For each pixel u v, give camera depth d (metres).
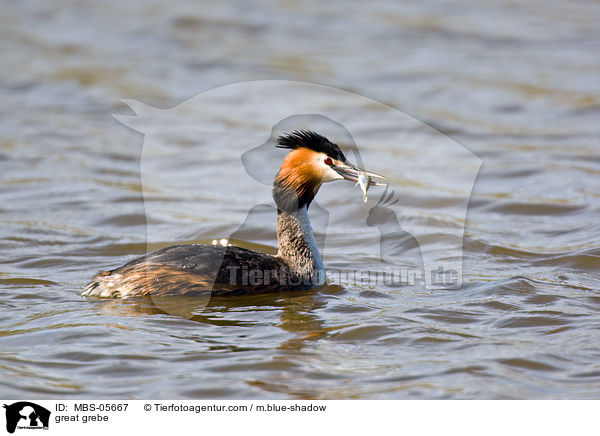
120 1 45.72
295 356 10.50
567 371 9.92
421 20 40.91
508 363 10.15
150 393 9.52
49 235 16.91
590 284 13.53
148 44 37.34
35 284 13.77
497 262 15.03
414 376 9.86
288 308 12.52
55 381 9.82
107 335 11.20
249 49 36.28
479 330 11.38
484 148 23.66
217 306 12.60
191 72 32.78
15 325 11.66
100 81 31.67
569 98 29.11
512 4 44.31
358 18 41.59
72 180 21.17
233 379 9.86
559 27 39.62
